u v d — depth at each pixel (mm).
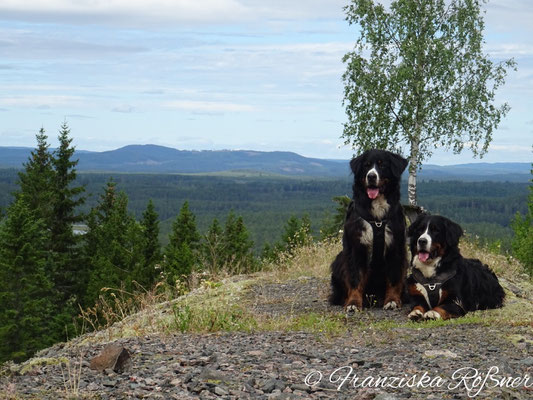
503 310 4406
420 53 11906
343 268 4641
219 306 4457
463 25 12164
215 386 2705
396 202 4555
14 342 15938
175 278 5598
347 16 12305
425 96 11797
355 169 4605
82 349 3520
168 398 2576
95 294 16609
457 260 4363
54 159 21156
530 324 3709
